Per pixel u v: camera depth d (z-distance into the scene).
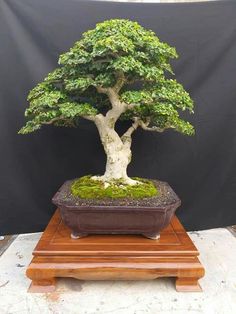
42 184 2.40
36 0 2.20
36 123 1.78
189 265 1.61
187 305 1.53
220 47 2.34
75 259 1.62
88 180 1.98
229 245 2.24
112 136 1.92
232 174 2.49
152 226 1.71
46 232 1.88
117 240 1.77
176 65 2.34
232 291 1.65
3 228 2.36
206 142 2.44
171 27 2.30
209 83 2.38
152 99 1.68
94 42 1.60
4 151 2.30
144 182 2.03
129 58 1.57
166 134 2.44
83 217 1.67
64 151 2.40
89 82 1.64
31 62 2.24
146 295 1.62
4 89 2.24
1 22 2.17
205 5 2.30
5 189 2.33
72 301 1.56
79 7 2.25
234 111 2.42
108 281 1.75
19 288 1.66
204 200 2.50
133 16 2.28
